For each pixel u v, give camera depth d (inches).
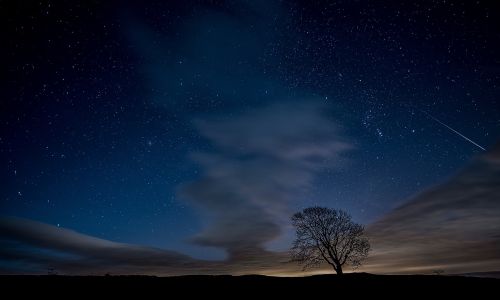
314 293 851.4
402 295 813.9
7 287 811.4
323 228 1221.7
